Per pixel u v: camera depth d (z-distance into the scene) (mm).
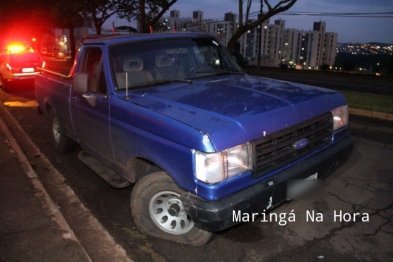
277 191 2906
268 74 29312
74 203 4180
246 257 3090
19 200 4043
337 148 3502
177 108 3041
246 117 2750
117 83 3658
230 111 2865
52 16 19562
